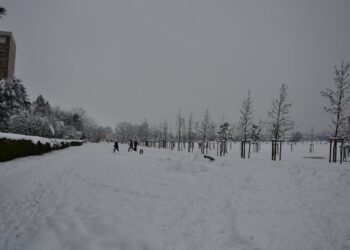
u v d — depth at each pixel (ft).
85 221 18.65
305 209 24.43
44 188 29.27
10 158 60.23
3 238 15.66
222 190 31.76
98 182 33.99
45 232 16.56
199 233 17.81
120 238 15.97
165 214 21.36
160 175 41.98
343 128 77.61
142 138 275.18
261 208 24.56
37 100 222.89
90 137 428.97
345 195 28.17
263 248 16.24
